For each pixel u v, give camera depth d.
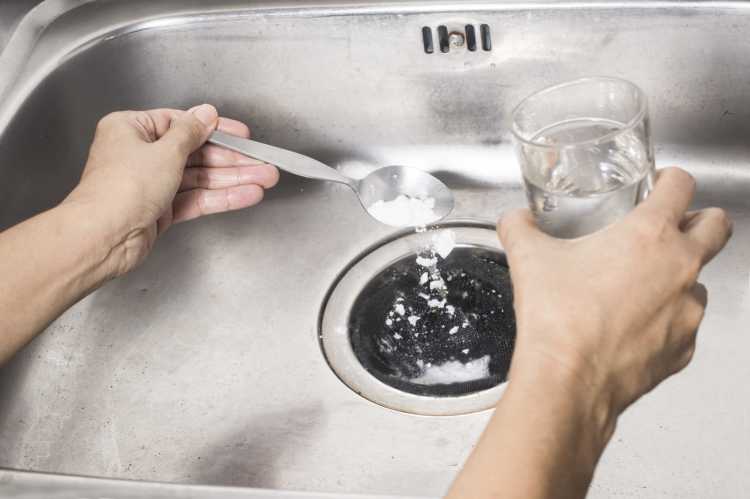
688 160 0.85
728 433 0.62
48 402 0.72
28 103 0.79
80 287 0.63
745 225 0.80
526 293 0.38
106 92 0.86
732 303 0.72
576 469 0.35
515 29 0.81
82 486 0.48
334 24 0.83
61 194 0.84
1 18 0.87
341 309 0.79
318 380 0.72
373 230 0.86
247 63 0.86
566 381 0.35
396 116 0.89
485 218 0.86
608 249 0.37
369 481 0.63
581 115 0.45
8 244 0.60
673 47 0.79
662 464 0.61
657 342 0.38
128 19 0.84
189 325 0.78
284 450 0.66
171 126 0.71
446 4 0.81
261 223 0.87
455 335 0.75
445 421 0.67
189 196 0.77
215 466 0.65
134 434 0.68
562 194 0.41
